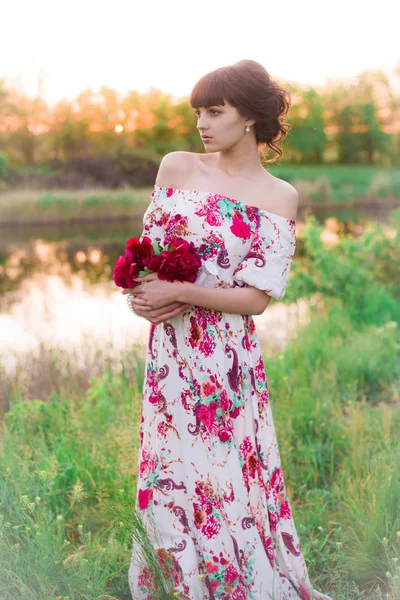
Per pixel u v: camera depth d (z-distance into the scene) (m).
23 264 12.28
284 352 5.35
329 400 4.22
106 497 3.08
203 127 2.22
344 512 2.98
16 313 7.89
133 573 2.39
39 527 2.36
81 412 3.99
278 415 3.90
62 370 5.26
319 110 39.66
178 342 2.29
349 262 6.96
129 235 17.38
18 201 21.02
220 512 2.31
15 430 3.64
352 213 20.28
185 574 2.29
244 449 2.32
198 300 2.19
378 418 3.87
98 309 8.17
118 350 5.89
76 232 18.20
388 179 26.77
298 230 13.27
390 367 5.04
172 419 2.31
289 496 3.20
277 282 2.24
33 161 31.22
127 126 36.06
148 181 30.55
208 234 2.23
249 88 2.17
